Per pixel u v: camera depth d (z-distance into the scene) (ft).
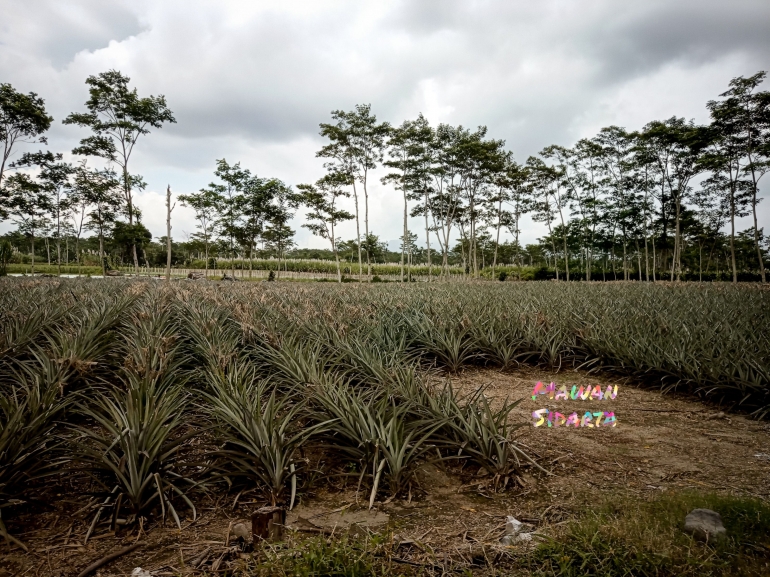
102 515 9.74
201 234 115.55
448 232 134.92
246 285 71.72
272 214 112.27
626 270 142.20
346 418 12.58
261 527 8.35
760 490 11.05
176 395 13.85
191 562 8.06
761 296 46.78
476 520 9.72
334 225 108.88
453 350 24.88
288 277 165.48
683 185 117.80
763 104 85.25
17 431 10.54
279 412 14.60
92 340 19.85
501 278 167.12
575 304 39.40
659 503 10.08
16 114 81.30
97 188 97.30
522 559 7.85
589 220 144.46
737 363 18.72
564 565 7.34
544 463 12.79
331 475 11.47
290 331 26.02
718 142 96.63
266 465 10.34
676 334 24.41
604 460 13.11
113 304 30.09
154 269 191.52
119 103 96.73
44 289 40.78
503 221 151.43
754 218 94.89
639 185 131.23
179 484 10.64
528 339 26.76
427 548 8.33
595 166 139.44
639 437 15.11
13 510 9.83
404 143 120.78
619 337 25.54
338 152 112.78
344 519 9.77
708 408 18.56
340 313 31.27
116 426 11.02
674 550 7.86
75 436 13.30
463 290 59.93
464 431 12.53
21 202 91.66
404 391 15.31
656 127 113.80
